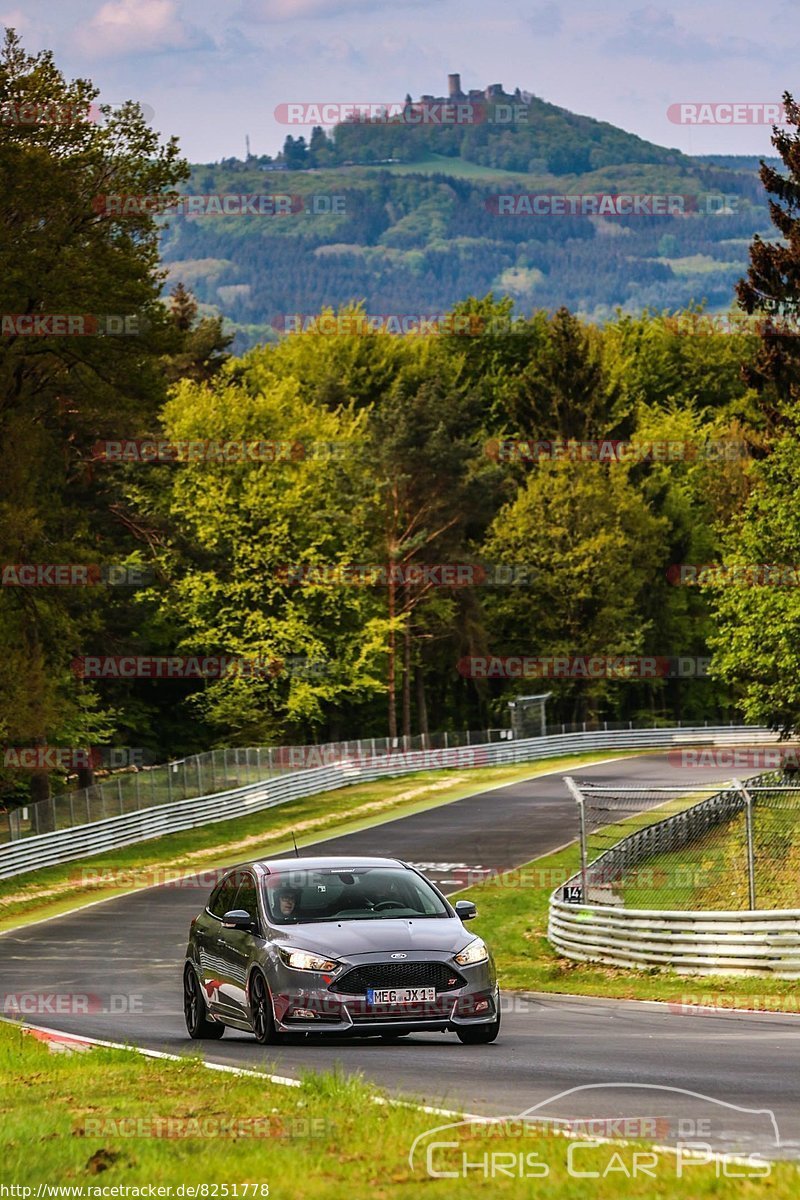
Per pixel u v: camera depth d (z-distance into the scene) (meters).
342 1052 36.19
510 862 107.62
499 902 88.50
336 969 36.00
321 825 137.62
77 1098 29.09
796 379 131.12
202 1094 28.50
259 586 198.62
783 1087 29.12
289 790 155.62
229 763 147.50
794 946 55.38
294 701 197.75
